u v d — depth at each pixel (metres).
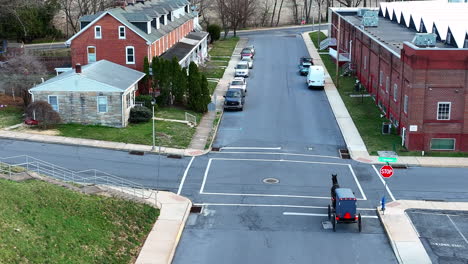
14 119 47.53
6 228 23.92
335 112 54.28
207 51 87.12
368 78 62.03
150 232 28.86
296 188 35.75
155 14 62.72
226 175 37.81
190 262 26.33
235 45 95.31
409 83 42.50
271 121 51.53
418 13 62.62
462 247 27.73
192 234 29.28
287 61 81.62
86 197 29.98
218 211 32.16
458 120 42.16
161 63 54.09
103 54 57.47
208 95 54.22
